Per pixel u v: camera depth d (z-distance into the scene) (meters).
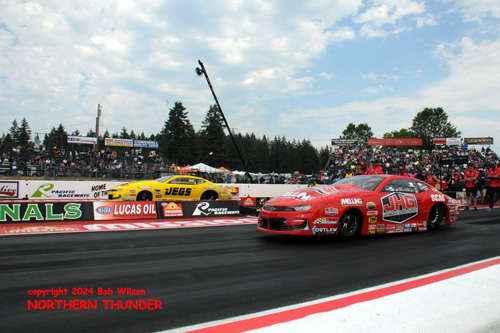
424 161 38.66
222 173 31.16
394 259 4.56
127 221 8.60
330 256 4.77
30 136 80.81
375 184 6.51
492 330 2.14
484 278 3.13
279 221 5.72
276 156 89.94
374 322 2.16
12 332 2.40
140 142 40.03
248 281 3.60
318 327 2.09
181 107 65.19
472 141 52.28
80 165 27.52
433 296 2.64
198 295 3.17
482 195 14.52
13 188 14.43
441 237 6.26
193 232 6.94
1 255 4.76
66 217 8.24
